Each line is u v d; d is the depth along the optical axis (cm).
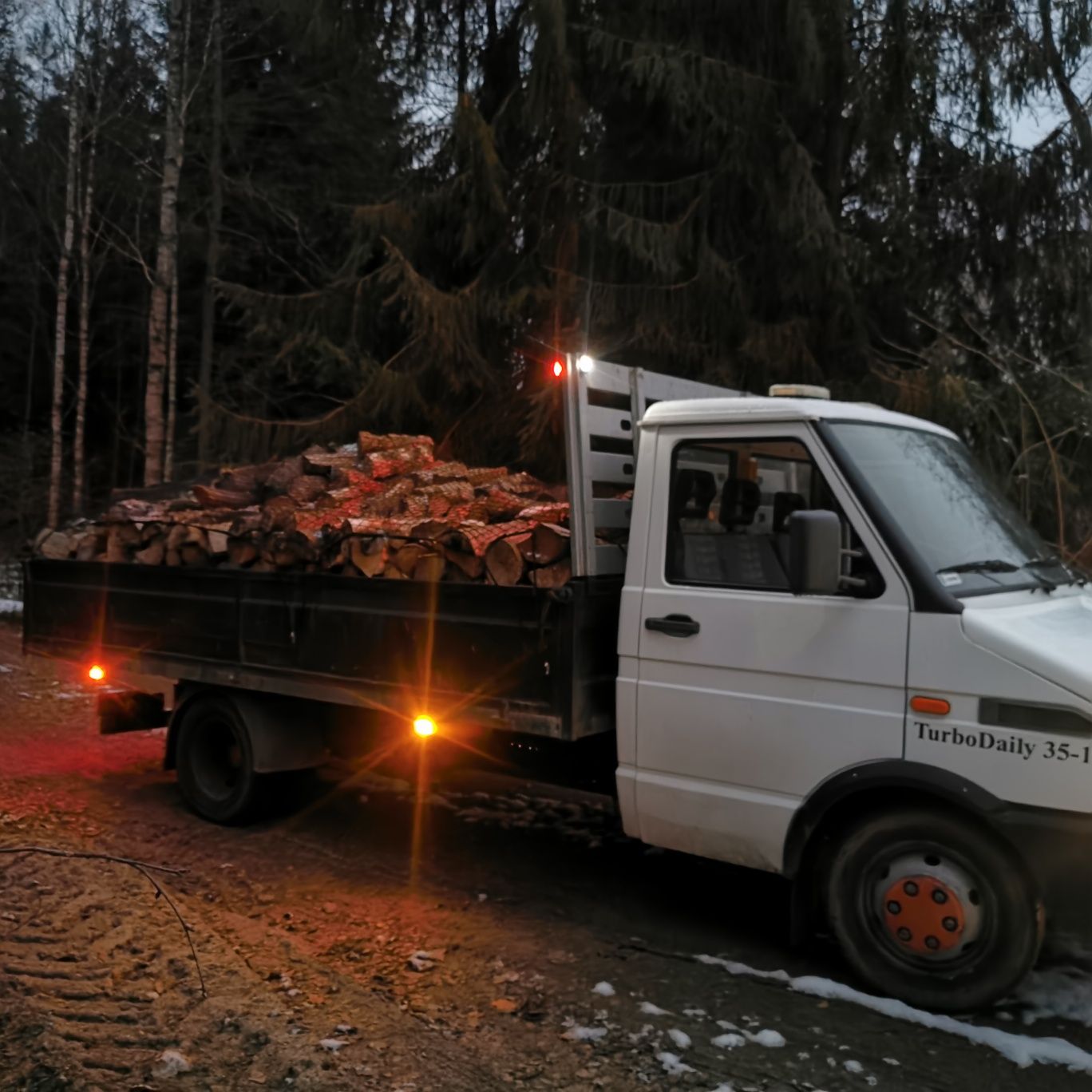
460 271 1275
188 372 2362
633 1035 371
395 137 1652
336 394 1928
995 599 399
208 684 628
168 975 393
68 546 727
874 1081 343
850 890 407
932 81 1113
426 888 522
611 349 1103
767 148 1072
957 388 984
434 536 501
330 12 1333
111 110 1912
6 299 2561
